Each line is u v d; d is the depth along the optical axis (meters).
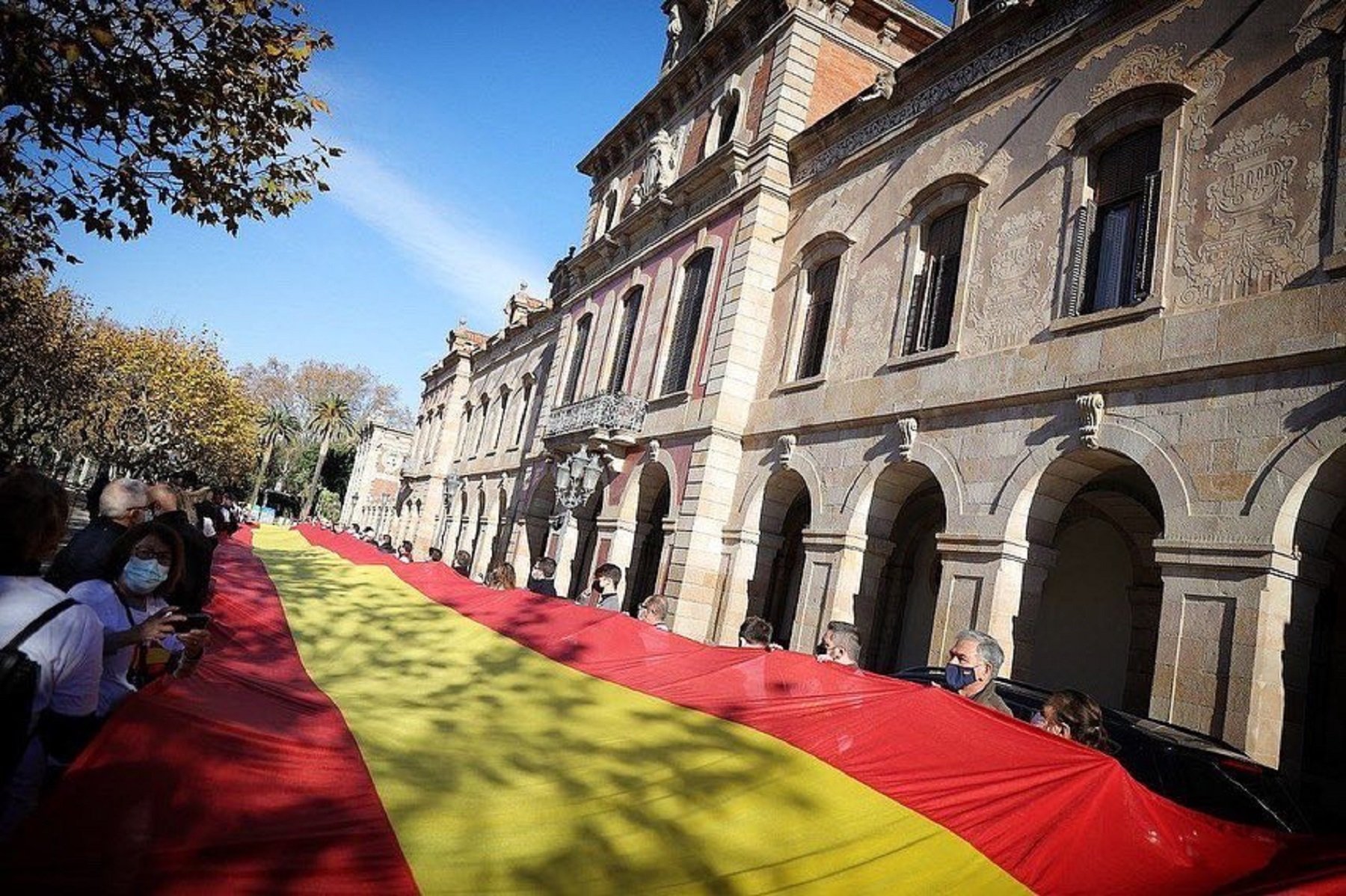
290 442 80.44
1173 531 8.40
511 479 31.47
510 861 2.88
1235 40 9.28
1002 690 6.76
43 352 27.42
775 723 4.56
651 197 22.12
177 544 3.96
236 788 2.94
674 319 20.11
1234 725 7.35
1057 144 11.29
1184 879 3.18
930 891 3.05
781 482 15.52
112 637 3.50
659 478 19.17
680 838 3.23
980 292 11.86
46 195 8.44
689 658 6.16
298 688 4.92
